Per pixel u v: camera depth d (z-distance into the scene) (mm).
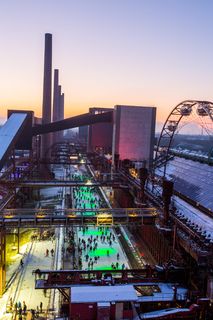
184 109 74188
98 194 140875
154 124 137000
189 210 67688
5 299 52312
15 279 59656
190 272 44719
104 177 124375
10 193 89062
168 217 55188
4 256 54750
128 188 99562
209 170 100125
